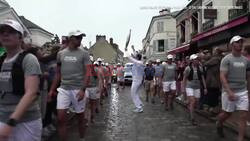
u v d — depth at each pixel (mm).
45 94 7027
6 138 2818
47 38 40688
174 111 11766
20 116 2902
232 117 9328
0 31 3148
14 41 3176
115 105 13961
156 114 11008
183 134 7562
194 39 19078
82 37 6016
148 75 15305
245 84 6273
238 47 6164
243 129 6172
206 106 11984
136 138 7168
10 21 3152
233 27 13492
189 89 9094
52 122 8414
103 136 7395
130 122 9352
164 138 7152
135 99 11602
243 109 6191
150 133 7715
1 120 3227
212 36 16516
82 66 6027
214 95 9922
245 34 12742
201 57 10594
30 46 4359
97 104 11375
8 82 3182
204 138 7094
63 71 5984
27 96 3004
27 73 3117
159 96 17469
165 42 50312
